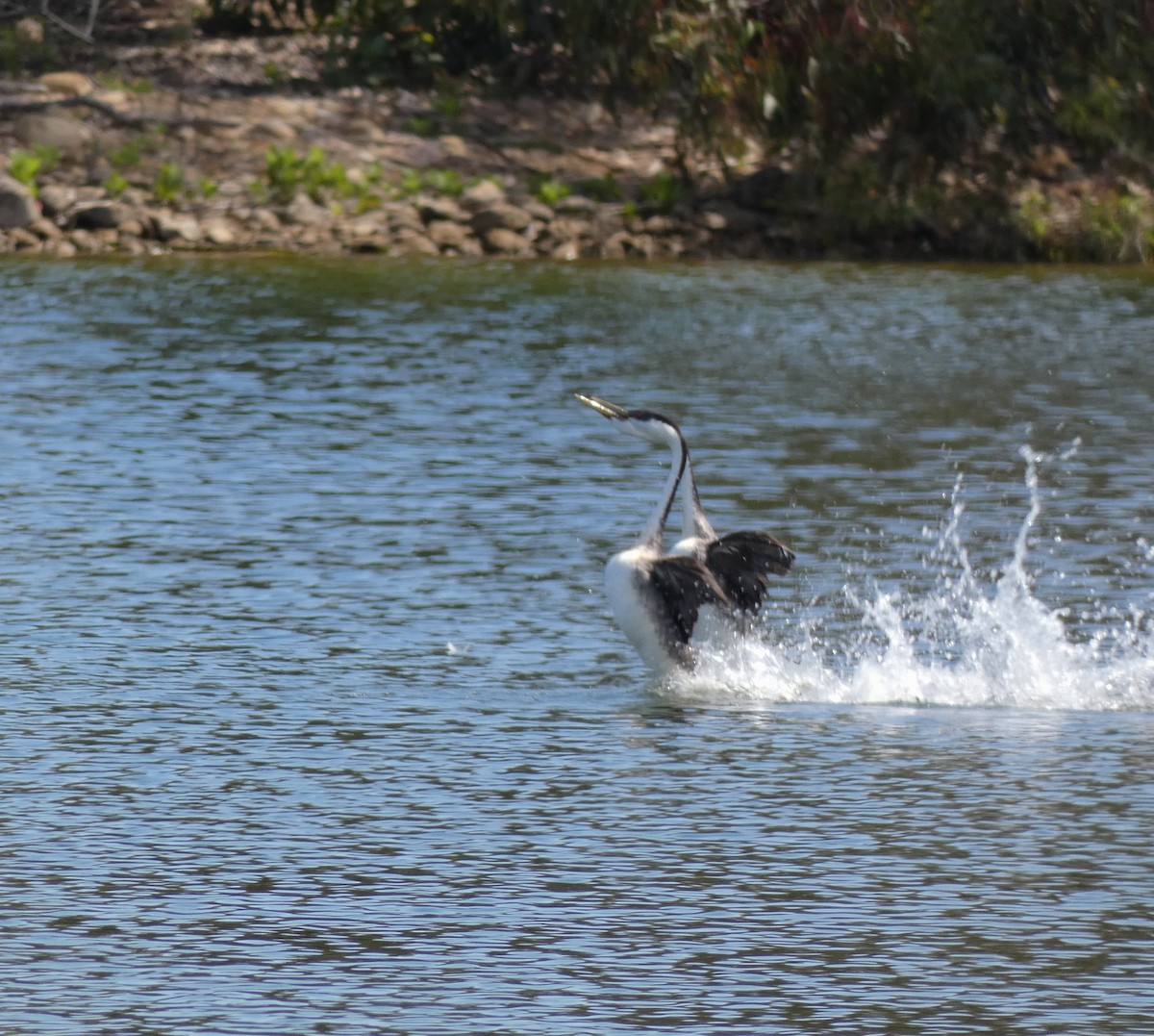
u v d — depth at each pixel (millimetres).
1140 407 60812
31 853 25375
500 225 99000
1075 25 100500
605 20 98250
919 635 36469
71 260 89312
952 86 96812
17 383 60781
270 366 64938
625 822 26828
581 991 21594
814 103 98938
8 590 38438
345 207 100500
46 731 30328
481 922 23422
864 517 45844
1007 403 61219
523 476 49719
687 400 60812
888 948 22766
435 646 35406
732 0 96438
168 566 40500
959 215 103438
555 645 35719
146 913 23578
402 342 70562
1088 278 94500
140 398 59000
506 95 114750
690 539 34281
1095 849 25891
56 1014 20875
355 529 43906
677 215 102312
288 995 21422
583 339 72375
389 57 116125
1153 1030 20688
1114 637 36438
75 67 113625
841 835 26422
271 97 111375
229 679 33219
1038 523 45219
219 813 26953
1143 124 102062
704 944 22859
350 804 27375
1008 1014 21094
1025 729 31422
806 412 59219
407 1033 20531
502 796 27797
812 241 102188
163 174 98688
